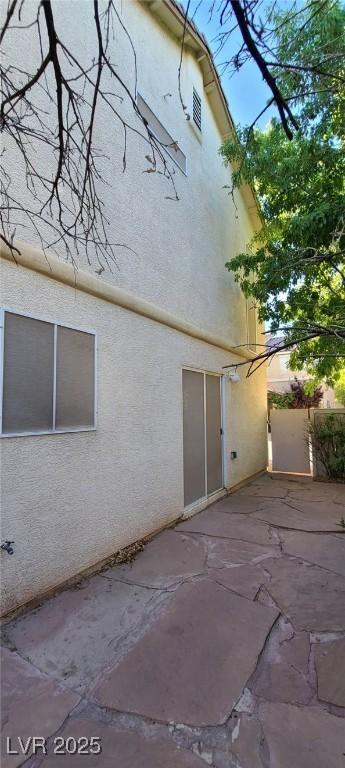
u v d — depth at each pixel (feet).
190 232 20.56
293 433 33.01
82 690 7.28
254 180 24.76
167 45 18.37
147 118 16.28
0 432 9.20
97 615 9.78
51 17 4.30
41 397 10.44
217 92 23.48
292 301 23.88
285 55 8.33
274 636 9.17
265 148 21.34
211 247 23.67
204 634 9.11
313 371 30.45
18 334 9.79
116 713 6.79
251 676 7.77
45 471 10.50
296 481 29.07
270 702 7.09
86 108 12.45
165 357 17.22
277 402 47.55
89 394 12.30
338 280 22.70
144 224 15.85
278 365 74.69
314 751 6.07
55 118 11.12
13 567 9.49
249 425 29.86
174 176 18.65
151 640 8.83
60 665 7.95
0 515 9.16
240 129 20.54
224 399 24.66
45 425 10.55
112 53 13.93
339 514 19.45
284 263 20.90
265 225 26.81
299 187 21.20
